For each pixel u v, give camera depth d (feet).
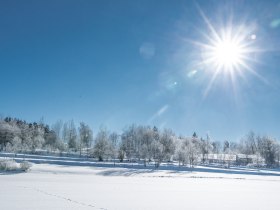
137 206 108.58
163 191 162.30
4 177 211.61
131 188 171.63
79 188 159.33
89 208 99.09
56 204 103.14
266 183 269.64
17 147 464.24
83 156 474.49
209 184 230.07
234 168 459.32
